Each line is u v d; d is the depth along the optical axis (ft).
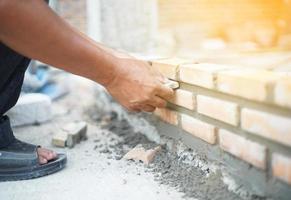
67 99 10.32
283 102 3.55
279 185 3.84
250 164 4.21
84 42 4.22
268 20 14.53
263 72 4.33
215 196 4.42
